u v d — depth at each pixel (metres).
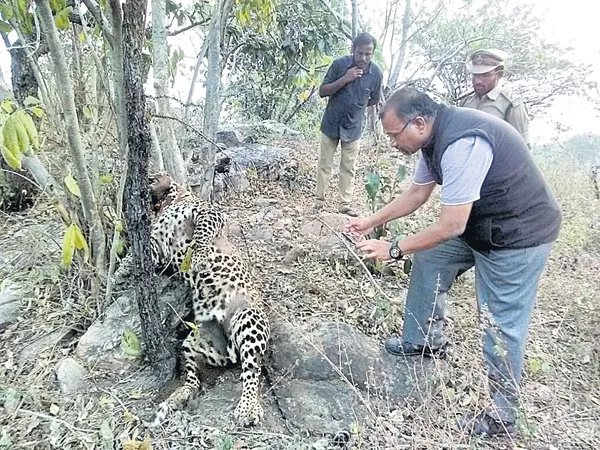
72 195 3.99
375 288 4.27
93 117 4.00
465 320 3.97
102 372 3.45
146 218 3.18
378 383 3.37
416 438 2.84
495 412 2.98
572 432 3.15
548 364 3.45
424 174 3.32
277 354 3.53
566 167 6.76
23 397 3.22
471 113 2.82
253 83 9.52
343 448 2.92
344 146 5.52
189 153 5.95
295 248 4.64
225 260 3.77
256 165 6.33
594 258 5.10
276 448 2.94
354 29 7.05
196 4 5.82
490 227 2.90
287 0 8.38
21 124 2.77
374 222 3.54
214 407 3.24
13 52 4.91
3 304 3.98
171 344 3.64
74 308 3.91
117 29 3.18
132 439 2.96
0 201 5.34
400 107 2.79
